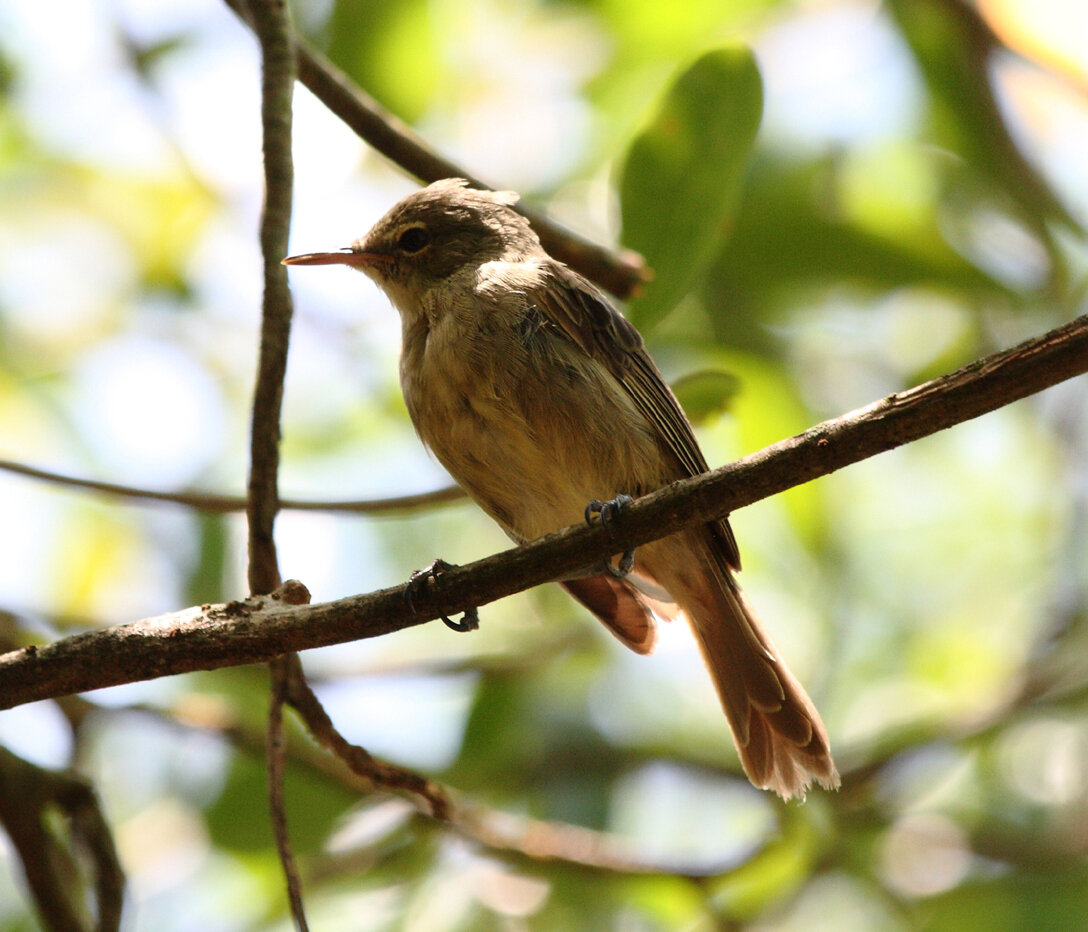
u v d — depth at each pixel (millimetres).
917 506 14211
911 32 12289
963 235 12898
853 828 10867
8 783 8289
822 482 11969
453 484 9836
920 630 13422
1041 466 14125
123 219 13812
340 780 10031
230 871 11461
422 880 10133
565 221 12602
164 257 13781
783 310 12570
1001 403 5758
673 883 10070
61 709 9492
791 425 11852
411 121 11961
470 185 9875
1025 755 12234
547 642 11961
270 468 7309
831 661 12242
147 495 8523
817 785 10328
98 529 12969
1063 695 11531
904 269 12234
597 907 10477
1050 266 12477
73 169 13719
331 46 11547
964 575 13820
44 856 8383
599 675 12484
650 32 12539
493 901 10203
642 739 12297
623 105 12805
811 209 12273
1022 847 11172
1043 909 10086
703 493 6184
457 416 8516
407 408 9055
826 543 12305
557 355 8422
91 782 8508
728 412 9828
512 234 9328
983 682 12969
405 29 11633
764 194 12242
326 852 10227
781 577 13094
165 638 6129
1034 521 13953
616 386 8672
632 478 8609
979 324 13008
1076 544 12828
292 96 7891
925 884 10953
